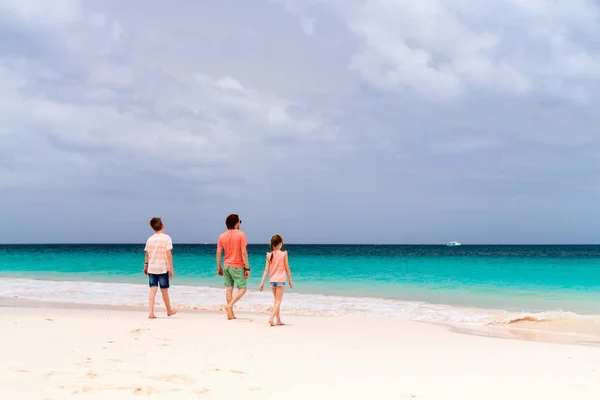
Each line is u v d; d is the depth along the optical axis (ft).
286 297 51.03
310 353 21.25
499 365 19.65
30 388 13.43
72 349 19.72
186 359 18.67
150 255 33.17
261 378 16.12
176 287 60.54
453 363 19.93
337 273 83.51
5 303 42.52
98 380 14.69
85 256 149.18
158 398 13.09
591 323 34.42
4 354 18.30
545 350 23.61
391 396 14.37
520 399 14.37
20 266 99.96
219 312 38.99
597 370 18.75
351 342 24.82
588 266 93.81
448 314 39.50
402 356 21.31
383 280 70.90
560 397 14.64
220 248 33.37
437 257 150.51
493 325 34.35
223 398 13.48
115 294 51.60
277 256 30.76
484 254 197.26
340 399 13.89
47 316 31.76
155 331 25.63
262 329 28.17
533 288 60.18
